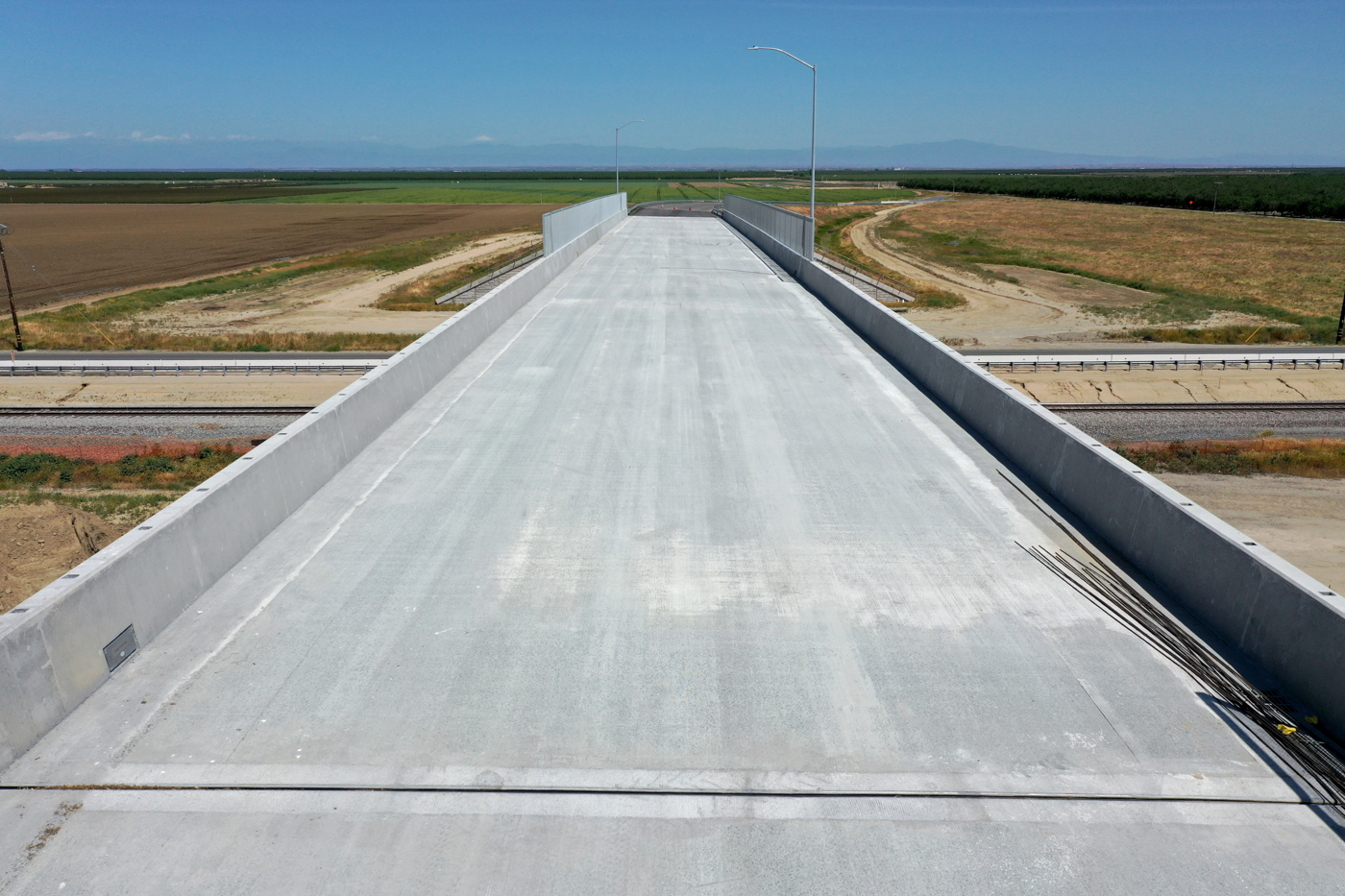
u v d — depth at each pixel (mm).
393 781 4414
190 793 4309
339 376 31547
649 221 50219
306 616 6020
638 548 7141
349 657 5520
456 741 4719
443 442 9820
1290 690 5145
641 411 11078
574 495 8281
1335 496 20406
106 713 4914
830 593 6430
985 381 10266
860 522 7703
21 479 21547
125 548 5465
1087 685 5277
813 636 5832
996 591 6465
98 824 4105
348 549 7070
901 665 5500
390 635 5781
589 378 12688
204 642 5672
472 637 5773
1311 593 5016
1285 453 22891
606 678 5324
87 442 24797
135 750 4605
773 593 6422
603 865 3906
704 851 3998
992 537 7426
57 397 29312
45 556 16594
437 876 3836
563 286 21891
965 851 4012
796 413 11109
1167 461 22750
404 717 4914
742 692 5195
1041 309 47969
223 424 26297
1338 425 25984
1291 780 4480
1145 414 26875
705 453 9516
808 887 3795
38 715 4656
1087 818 4219
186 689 5156
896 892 3770
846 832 4125
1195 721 4941
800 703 5098
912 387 12453
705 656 5582
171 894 3713
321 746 4664
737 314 18203
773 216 30391
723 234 40031
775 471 9008
